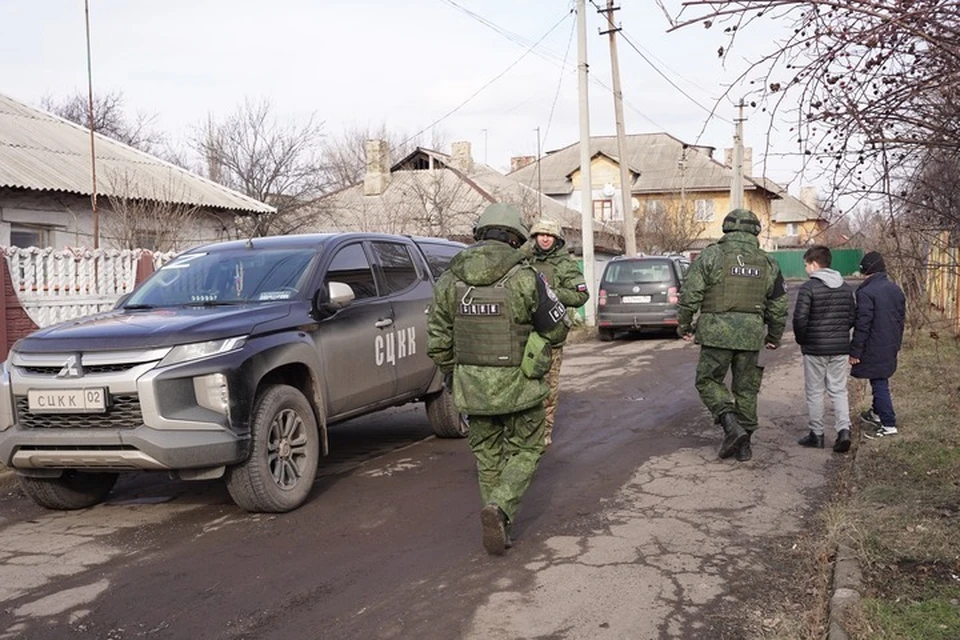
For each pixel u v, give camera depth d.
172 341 5.47
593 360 14.49
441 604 4.27
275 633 3.99
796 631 3.85
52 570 4.90
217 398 5.48
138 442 5.31
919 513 5.36
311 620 4.12
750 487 6.31
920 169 3.71
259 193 26.36
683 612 4.12
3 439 5.61
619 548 5.04
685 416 9.17
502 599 4.31
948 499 5.64
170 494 6.62
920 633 3.68
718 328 6.93
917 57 3.11
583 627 3.97
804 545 5.02
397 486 6.58
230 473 5.69
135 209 15.02
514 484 4.88
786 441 7.81
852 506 5.55
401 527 5.54
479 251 4.92
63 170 15.31
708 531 5.32
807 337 7.39
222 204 17.42
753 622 4.00
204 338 5.56
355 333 6.95
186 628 4.06
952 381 9.83
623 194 24.56
